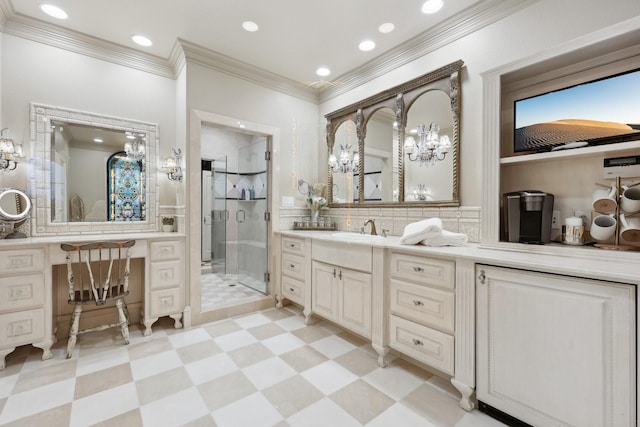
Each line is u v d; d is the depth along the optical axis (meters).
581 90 1.54
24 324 1.91
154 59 2.79
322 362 1.99
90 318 2.49
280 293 3.09
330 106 3.43
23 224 2.23
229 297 3.30
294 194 3.37
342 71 3.07
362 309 2.11
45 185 2.32
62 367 1.90
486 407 1.50
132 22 2.27
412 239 1.90
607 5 1.58
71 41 2.41
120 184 2.66
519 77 1.80
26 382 1.72
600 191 1.52
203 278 4.30
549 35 1.76
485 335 1.47
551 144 1.63
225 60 2.77
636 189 1.42
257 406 1.53
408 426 1.40
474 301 1.51
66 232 2.41
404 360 2.04
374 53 2.71
